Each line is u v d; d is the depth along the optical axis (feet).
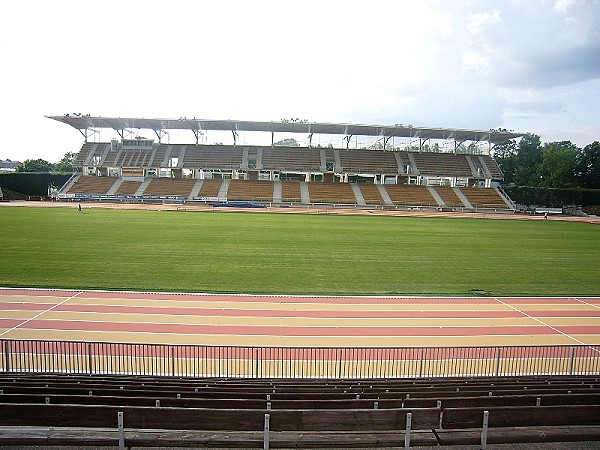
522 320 53.83
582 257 95.76
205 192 219.20
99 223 126.00
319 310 55.16
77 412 22.35
